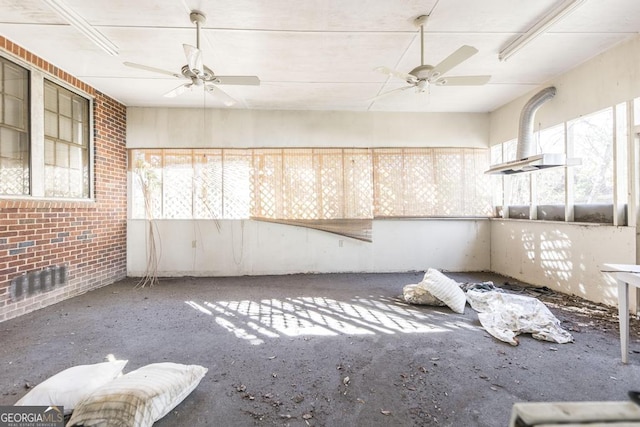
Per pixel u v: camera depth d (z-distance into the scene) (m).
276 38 3.12
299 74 3.94
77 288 4.02
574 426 0.88
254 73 3.90
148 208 5.12
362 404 1.79
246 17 2.76
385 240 5.38
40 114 3.44
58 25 2.87
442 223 5.43
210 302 3.72
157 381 1.70
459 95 4.68
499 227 5.25
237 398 1.84
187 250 5.18
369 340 2.64
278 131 5.29
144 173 5.12
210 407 1.76
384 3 2.59
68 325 2.97
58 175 3.77
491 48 3.34
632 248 3.17
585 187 3.78
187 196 5.18
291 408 1.76
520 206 4.93
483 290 3.90
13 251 3.15
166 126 5.16
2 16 2.72
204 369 1.98
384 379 2.05
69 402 1.62
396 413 1.71
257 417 1.68
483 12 2.72
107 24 2.85
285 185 5.28
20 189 3.25
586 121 3.74
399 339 2.66
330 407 1.77
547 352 2.41
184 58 3.52
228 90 4.44
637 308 3.12
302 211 5.29
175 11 2.68
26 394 1.78
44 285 3.52
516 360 2.29
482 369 2.17
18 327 2.91
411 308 3.49
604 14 2.74
